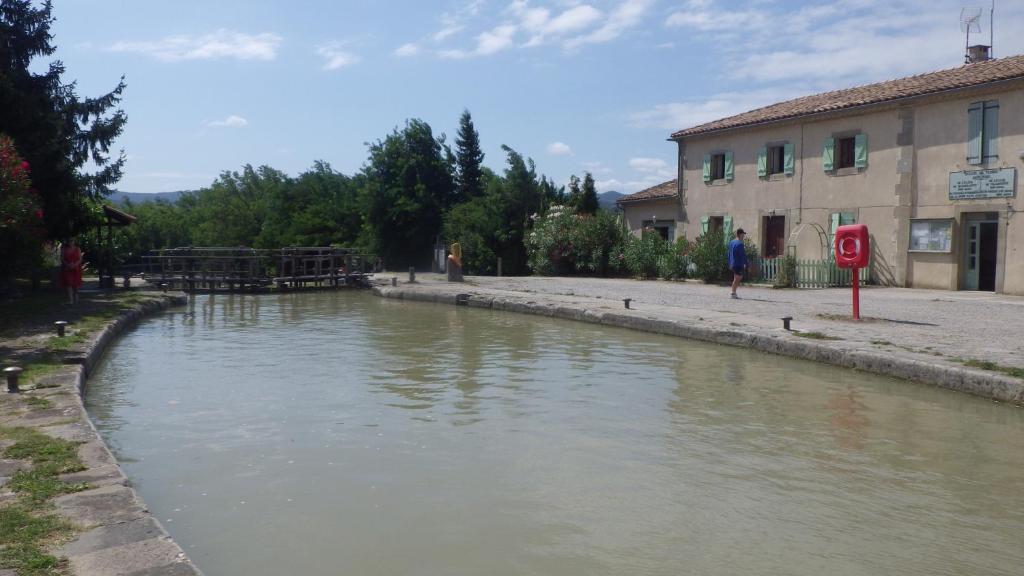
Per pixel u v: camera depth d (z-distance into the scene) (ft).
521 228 115.55
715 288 70.85
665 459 18.92
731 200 85.61
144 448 19.81
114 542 11.88
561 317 51.83
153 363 33.47
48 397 22.74
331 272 88.79
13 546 11.59
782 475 17.70
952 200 63.00
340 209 149.18
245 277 86.43
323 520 14.88
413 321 51.47
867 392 26.76
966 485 17.04
